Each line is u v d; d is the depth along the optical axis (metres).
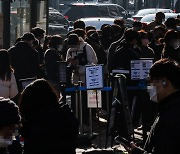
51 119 6.14
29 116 6.18
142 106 13.09
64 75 13.42
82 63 14.44
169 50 12.66
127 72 13.12
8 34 16.95
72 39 14.41
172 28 18.20
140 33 14.54
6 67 10.78
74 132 6.22
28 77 13.50
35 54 13.60
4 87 10.80
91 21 28.72
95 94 13.25
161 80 5.90
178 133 5.59
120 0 60.12
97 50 15.66
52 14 37.50
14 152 5.61
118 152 10.14
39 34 15.99
